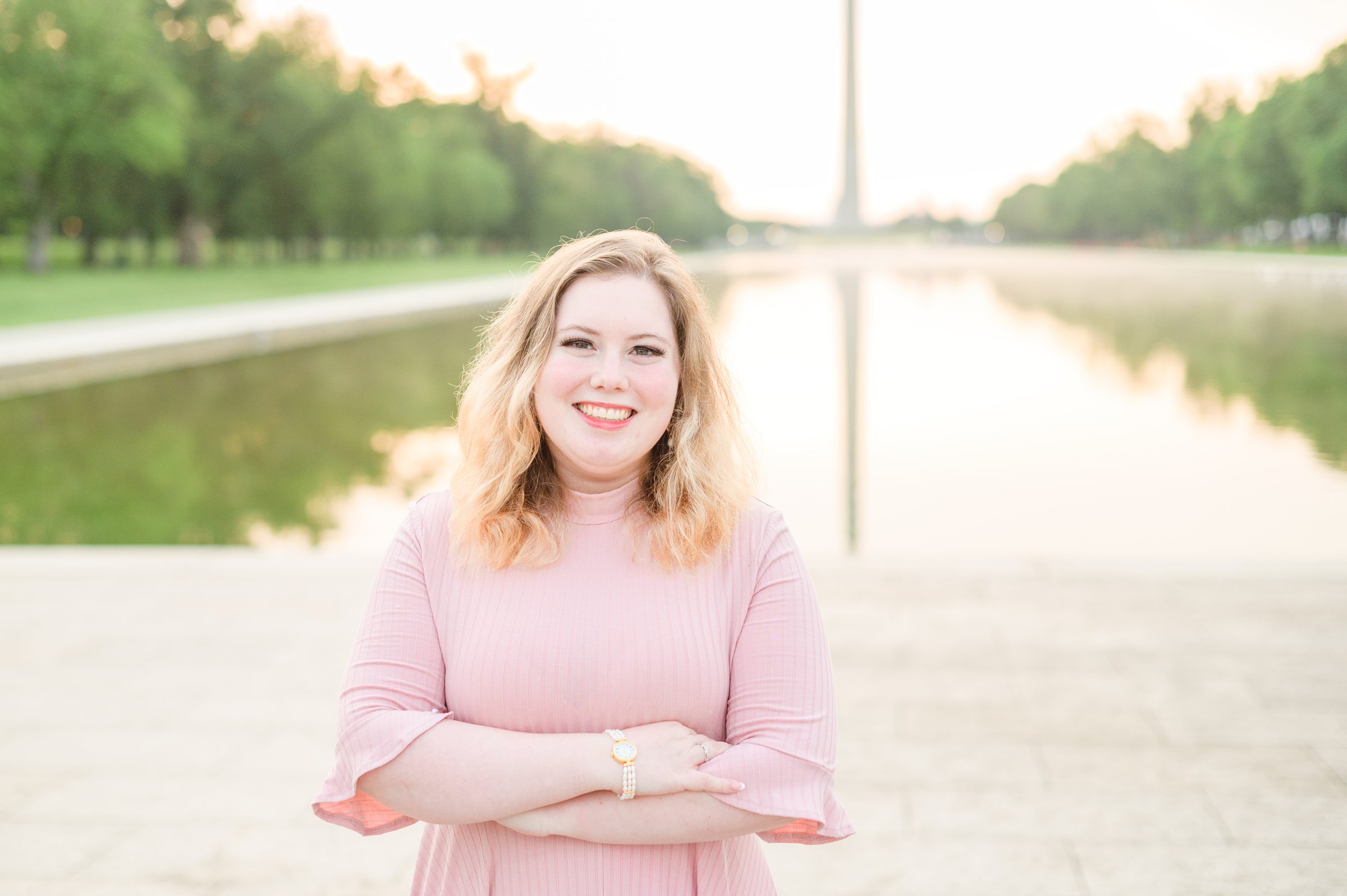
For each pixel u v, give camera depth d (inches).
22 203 1352.1
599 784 52.4
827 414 502.0
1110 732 149.3
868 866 117.4
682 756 53.2
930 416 495.8
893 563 232.7
